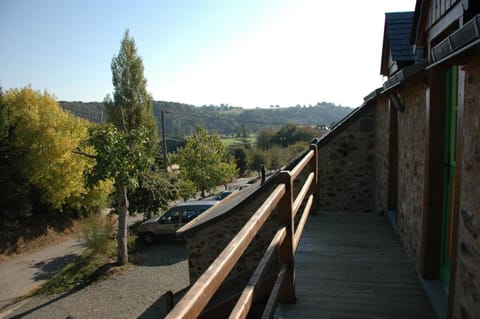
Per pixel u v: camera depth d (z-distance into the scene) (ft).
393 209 16.57
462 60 5.18
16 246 39.34
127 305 24.95
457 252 6.21
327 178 20.77
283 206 7.50
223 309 15.38
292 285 8.23
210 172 65.46
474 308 5.40
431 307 8.21
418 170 10.15
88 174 28.50
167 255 35.09
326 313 8.00
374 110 19.97
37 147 41.91
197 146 65.36
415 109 10.62
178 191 46.73
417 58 13.12
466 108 5.79
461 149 6.01
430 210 8.94
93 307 24.95
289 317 7.84
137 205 42.68
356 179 20.51
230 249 4.11
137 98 80.18
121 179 28.76
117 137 28.37
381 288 9.28
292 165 18.74
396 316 7.85
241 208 19.81
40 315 24.40
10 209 41.06
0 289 29.68
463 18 7.93
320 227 15.30
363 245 12.81
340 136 20.47
